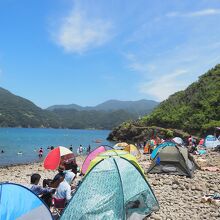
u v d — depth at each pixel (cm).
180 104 8962
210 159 3225
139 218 1212
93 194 1170
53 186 1384
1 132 15888
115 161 1274
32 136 12775
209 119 7094
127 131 8919
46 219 987
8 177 2527
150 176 2116
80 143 8800
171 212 1345
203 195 1628
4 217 918
